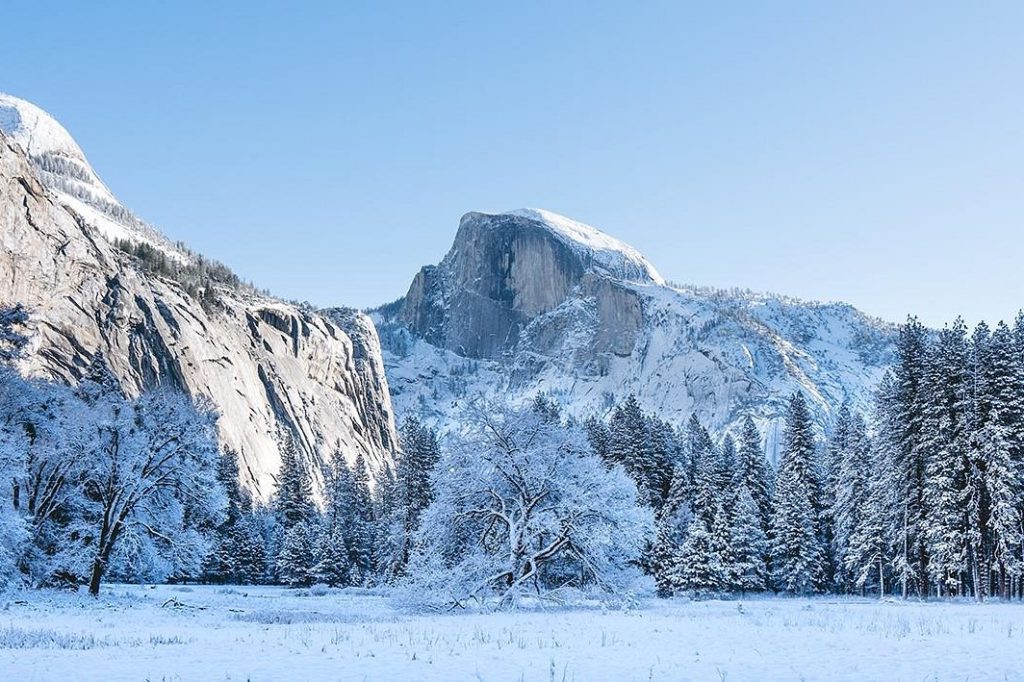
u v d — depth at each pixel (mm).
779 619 29141
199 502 44719
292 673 14555
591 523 37656
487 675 14461
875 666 15398
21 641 19406
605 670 15117
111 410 42562
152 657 16688
